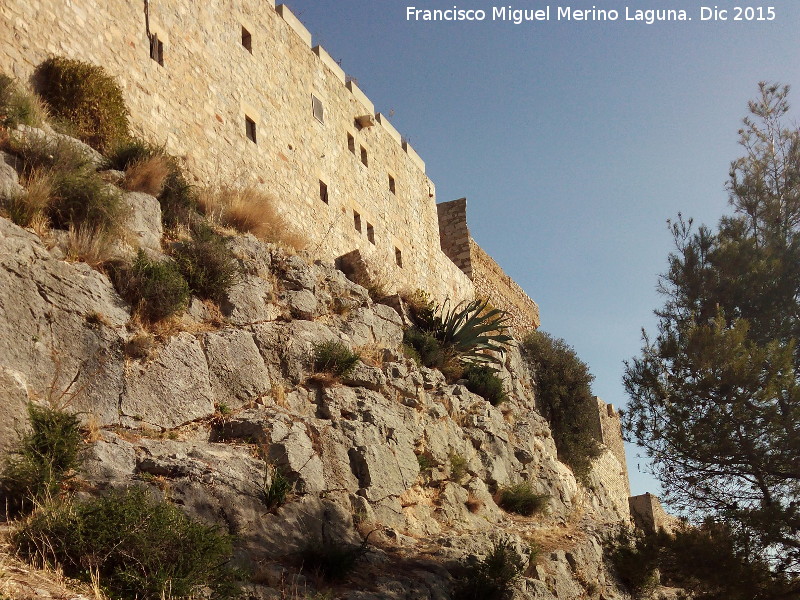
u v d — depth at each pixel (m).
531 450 23.88
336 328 18.23
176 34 19.44
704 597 15.21
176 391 12.95
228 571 9.60
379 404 16.97
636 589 21.39
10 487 9.14
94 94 15.95
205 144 19.59
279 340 15.90
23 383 9.96
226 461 12.03
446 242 36.84
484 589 14.07
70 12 16.45
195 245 15.40
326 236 23.98
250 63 22.22
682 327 18.31
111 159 15.86
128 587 8.38
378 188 28.53
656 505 37.59
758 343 17.78
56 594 7.58
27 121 14.04
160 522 9.07
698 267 19.36
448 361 23.20
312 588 10.96
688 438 16.36
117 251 13.52
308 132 24.45
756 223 20.12
